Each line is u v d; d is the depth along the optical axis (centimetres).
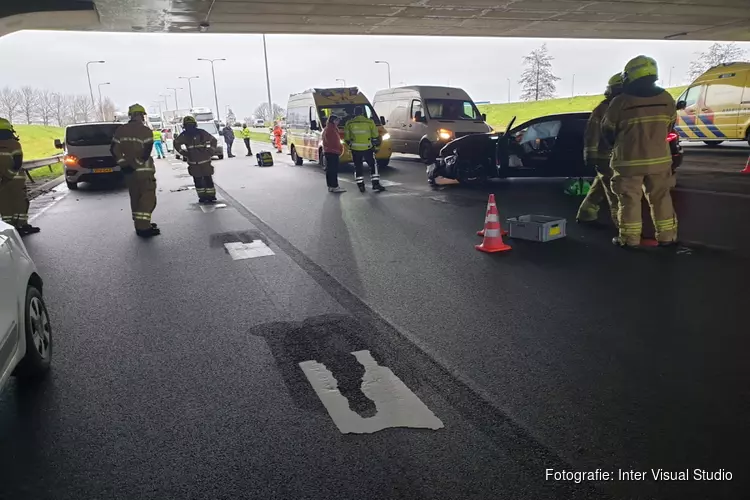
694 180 1143
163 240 817
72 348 428
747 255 600
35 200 1356
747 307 455
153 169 855
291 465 271
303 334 438
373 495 247
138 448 290
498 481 254
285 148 3409
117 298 551
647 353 379
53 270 670
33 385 367
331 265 639
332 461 272
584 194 1058
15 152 892
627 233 654
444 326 443
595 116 732
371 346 409
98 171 1523
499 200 1037
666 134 621
